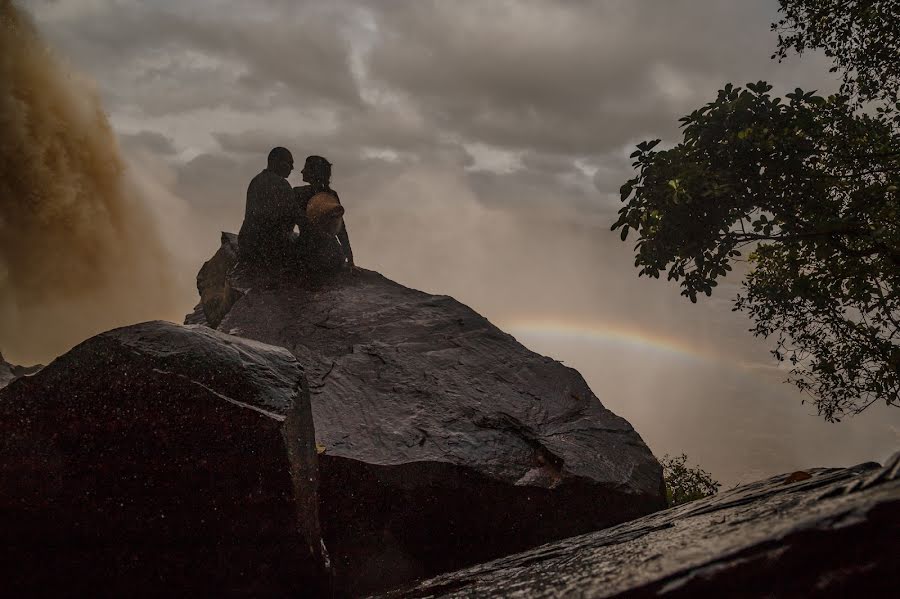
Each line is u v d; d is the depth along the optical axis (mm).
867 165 5762
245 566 2635
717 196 5051
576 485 4328
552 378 5559
